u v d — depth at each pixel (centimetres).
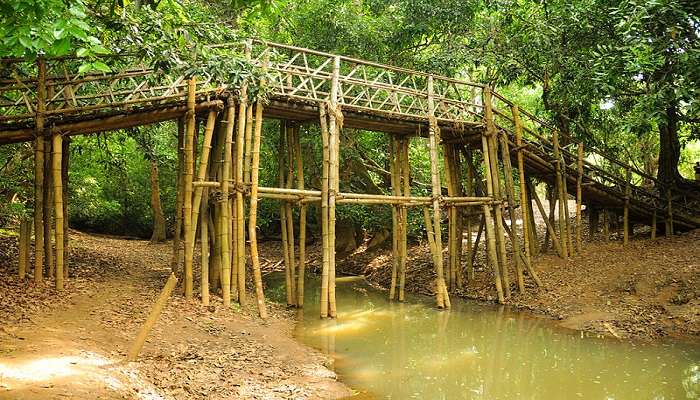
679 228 1809
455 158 1736
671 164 1975
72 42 838
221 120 1301
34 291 1066
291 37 1936
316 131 1842
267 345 1023
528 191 1822
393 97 1462
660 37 1209
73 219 2973
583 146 1931
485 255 1906
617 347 1075
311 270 2223
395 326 1280
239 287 1266
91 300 1080
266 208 2133
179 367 805
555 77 1975
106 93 1133
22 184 1741
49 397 553
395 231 1633
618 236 1877
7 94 1361
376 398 812
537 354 1050
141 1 686
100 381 638
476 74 2452
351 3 1980
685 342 1073
